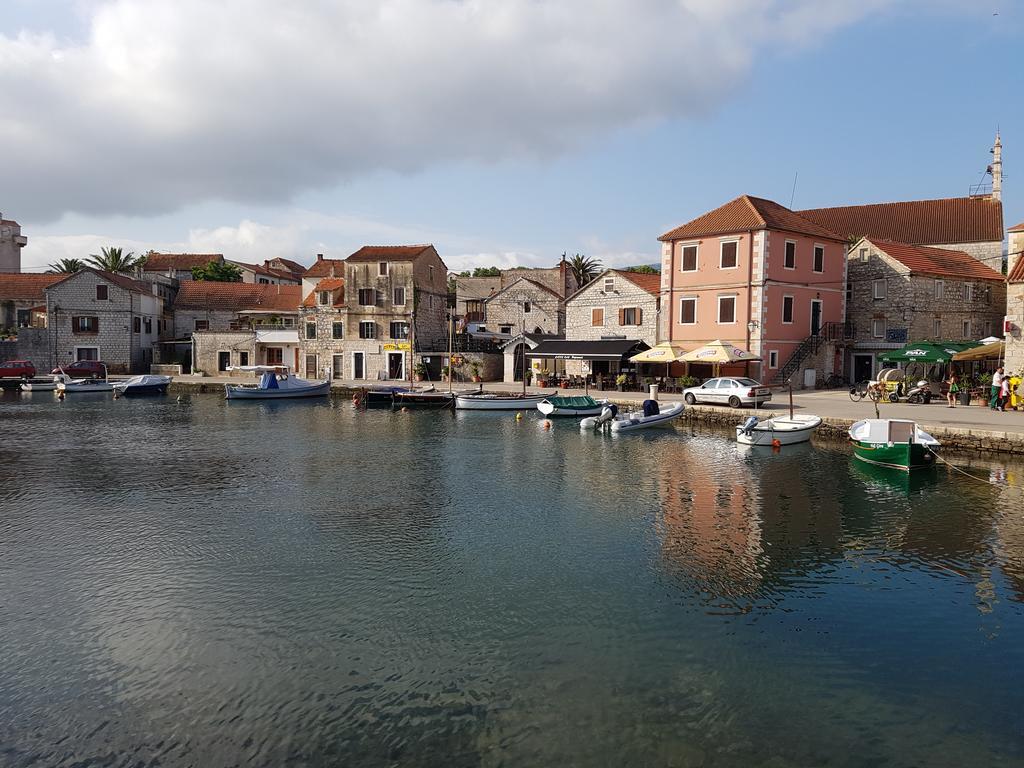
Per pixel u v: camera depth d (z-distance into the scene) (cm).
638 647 1173
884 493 2192
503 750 901
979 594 1391
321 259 9069
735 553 1639
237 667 1111
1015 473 2414
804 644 1183
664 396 4547
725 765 870
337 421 4244
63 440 3434
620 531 1820
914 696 1023
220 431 3781
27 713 988
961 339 5075
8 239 10025
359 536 1788
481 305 8044
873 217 6150
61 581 1475
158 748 910
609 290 5481
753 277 4509
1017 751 897
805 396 4319
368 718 973
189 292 8300
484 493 2255
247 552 1661
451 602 1359
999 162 5838
